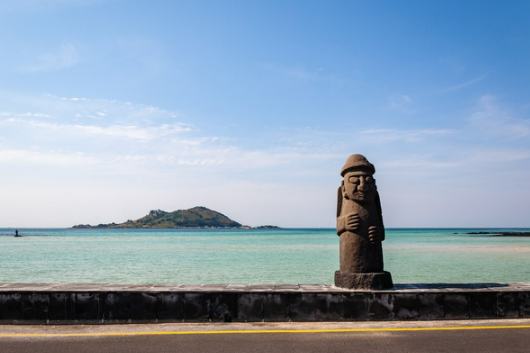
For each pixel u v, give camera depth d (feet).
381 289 34.27
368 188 36.29
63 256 142.72
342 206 37.96
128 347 25.90
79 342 26.96
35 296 31.48
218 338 27.84
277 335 28.55
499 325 30.81
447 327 30.37
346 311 32.24
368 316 32.22
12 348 25.70
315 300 32.24
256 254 154.40
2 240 293.23
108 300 31.65
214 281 80.33
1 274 91.04
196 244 237.45
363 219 36.06
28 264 113.80
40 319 31.35
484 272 94.94
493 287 35.09
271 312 32.09
